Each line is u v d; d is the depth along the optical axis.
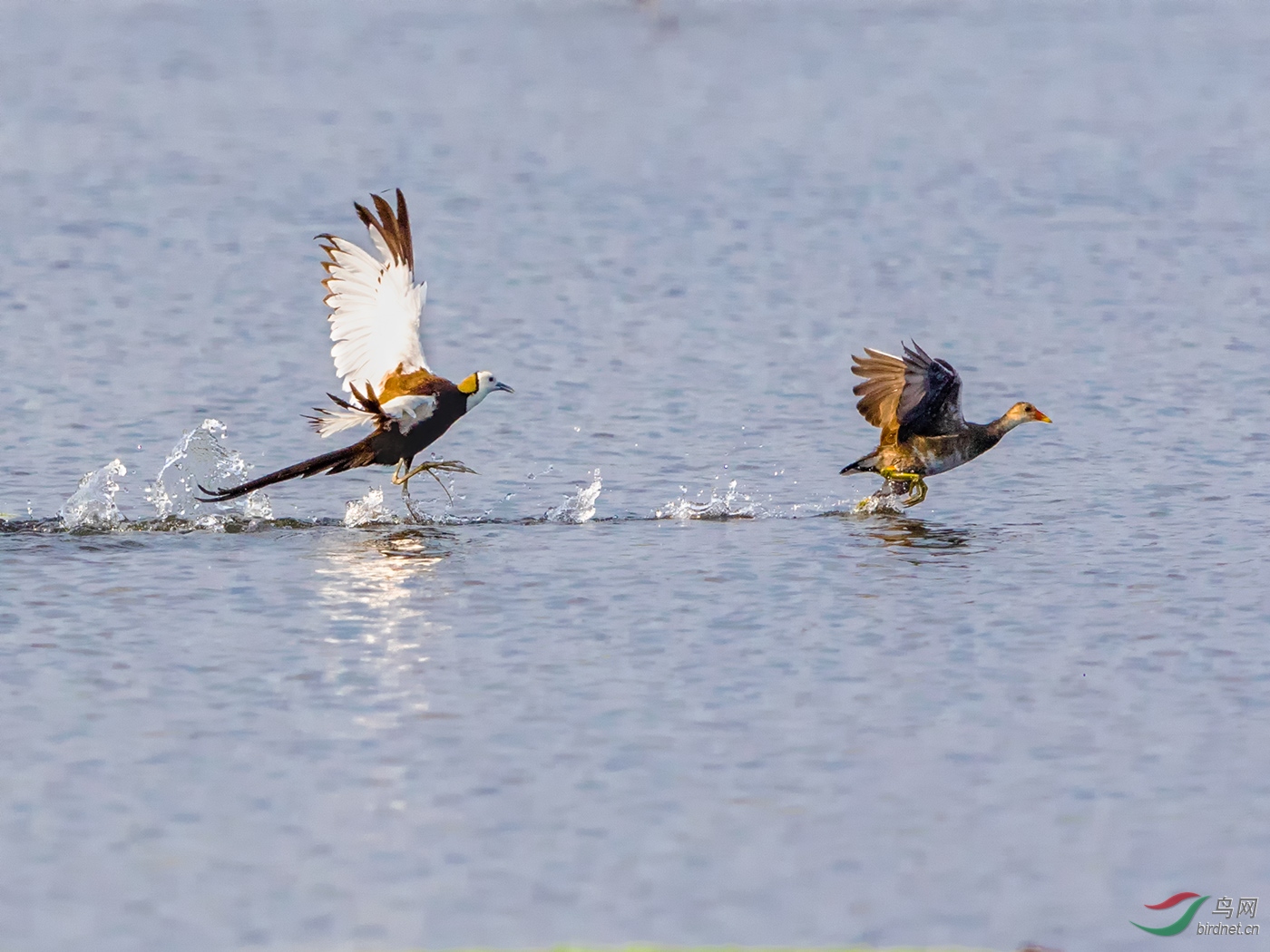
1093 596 16.08
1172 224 40.62
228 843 11.13
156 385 25.55
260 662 14.19
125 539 17.83
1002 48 85.44
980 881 10.78
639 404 24.77
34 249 37.00
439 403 17.55
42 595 15.84
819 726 12.97
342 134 56.44
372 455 17.75
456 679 13.85
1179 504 19.56
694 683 13.83
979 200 44.28
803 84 71.06
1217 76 73.56
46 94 65.19
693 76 74.19
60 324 29.92
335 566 16.91
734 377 26.53
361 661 14.24
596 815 11.54
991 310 31.59
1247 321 30.33
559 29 95.94
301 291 33.22
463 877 10.73
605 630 15.05
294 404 24.62
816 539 18.16
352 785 11.94
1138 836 11.34
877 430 23.44
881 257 36.72
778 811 11.62
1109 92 68.69
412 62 79.50
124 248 37.41
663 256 36.78
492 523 18.77
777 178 47.91
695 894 10.57
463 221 41.16
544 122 59.69
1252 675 14.04
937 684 13.85
